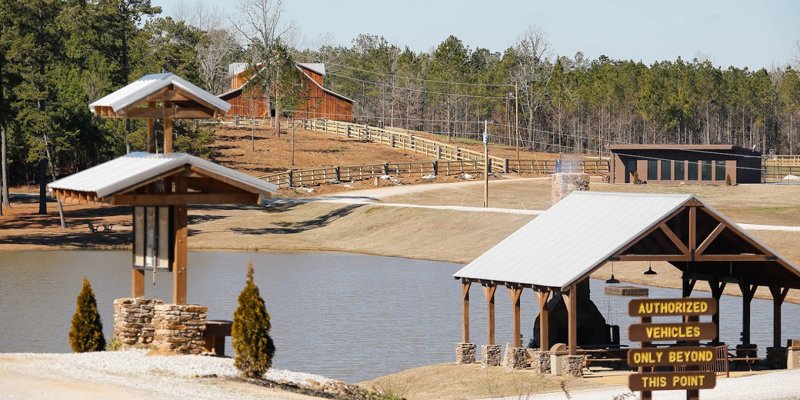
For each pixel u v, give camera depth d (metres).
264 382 22.94
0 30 93.12
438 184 109.06
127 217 92.31
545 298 32.34
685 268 37.53
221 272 62.91
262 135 130.88
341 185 107.19
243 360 23.16
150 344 26.03
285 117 146.38
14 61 91.00
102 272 61.91
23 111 91.25
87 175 27.73
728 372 31.78
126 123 98.50
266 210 94.50
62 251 76.38
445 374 32.56
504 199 98.19
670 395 27.53
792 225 77.19
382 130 133.75
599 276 59.31
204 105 27.28
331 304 49.50
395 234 81.06
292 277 60.59
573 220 35.62
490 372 32.62
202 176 25.86
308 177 108.56
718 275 36.47
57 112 94.00
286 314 46.34
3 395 18.16
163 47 101.44
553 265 32.78
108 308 46.16
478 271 34.81
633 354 21.86
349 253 76.94
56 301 48.84
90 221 89.81
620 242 31.77
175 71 100.69
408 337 40.53
